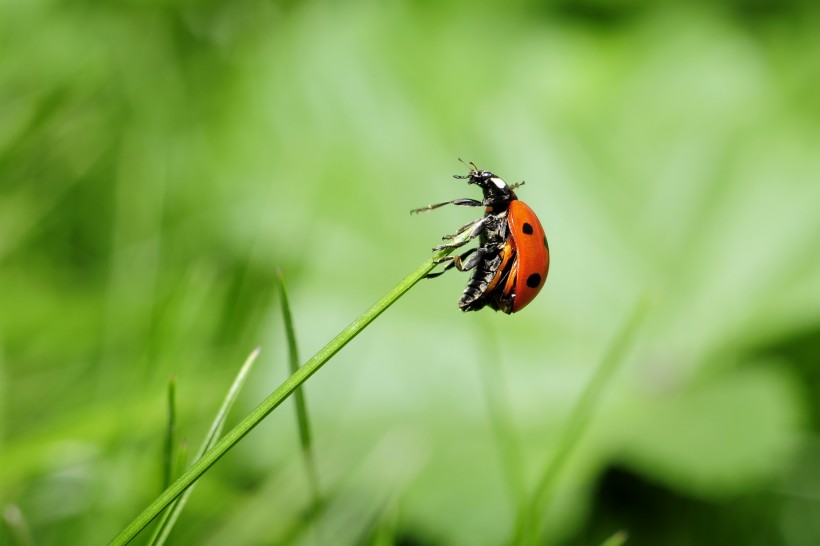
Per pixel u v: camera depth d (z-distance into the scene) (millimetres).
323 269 167
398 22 181
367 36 180
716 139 175
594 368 161
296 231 169
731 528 150
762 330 164
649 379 159
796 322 164
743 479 149
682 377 160
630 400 158
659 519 151
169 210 169
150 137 173
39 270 161
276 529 143
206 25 183
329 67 178
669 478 150
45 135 165
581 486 150
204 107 177
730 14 185
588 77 181
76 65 173
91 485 141
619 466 154
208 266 161
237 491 148
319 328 162
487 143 174
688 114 176
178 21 182
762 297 167
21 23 174
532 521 136
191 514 143
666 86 179
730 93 177
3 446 144
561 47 183
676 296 167
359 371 159
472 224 135
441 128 175
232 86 178
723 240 170
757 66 179
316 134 175
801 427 154
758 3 186
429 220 170
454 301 163
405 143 174
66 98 168
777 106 176
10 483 141
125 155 170
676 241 170
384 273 167
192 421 147
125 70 177
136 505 141
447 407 158
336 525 144
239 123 176
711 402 155
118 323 155
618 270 169
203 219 169
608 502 152
